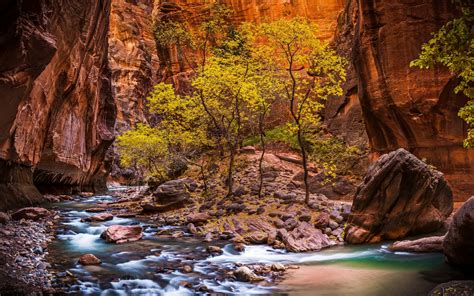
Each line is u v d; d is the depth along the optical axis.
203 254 10.23
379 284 7.53
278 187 16.36
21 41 8.92
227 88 15.77
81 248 10.77
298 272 8.59
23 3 9.27
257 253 10.42
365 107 16.52
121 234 11.89
